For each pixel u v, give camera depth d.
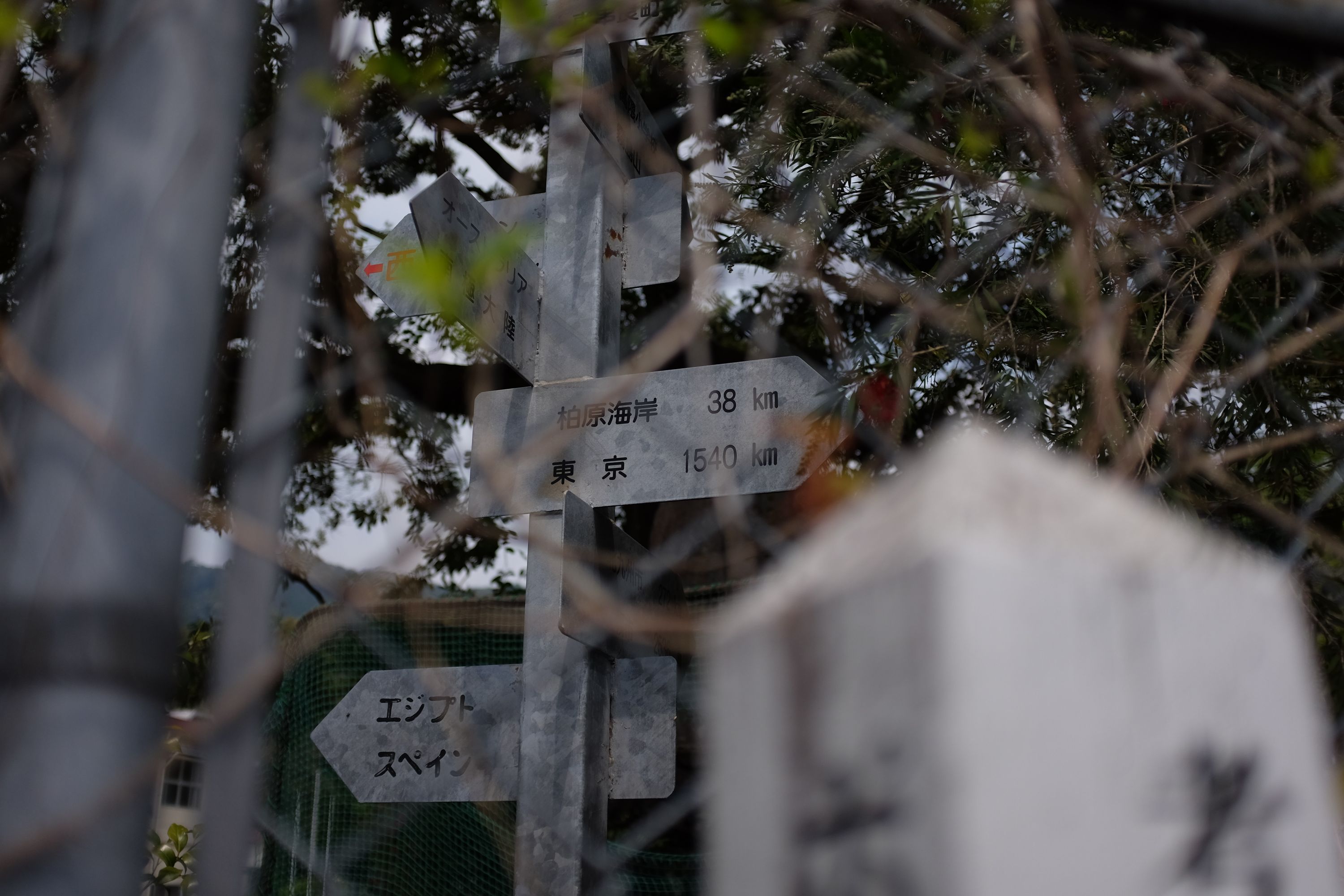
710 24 1.31
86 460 0.92
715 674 0.45
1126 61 1.27
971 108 1.76
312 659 3.76
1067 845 0.36
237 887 0.87
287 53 1.35
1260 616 0.43
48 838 0.83
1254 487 2.27
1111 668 0.39
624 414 2.63
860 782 0.38
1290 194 2.09
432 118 1.94
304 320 1.13
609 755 2.49
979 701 0.36
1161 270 1.59
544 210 2.88
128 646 0.89
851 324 3.72
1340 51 1.07
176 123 1.00
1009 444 0.41
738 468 2.50
